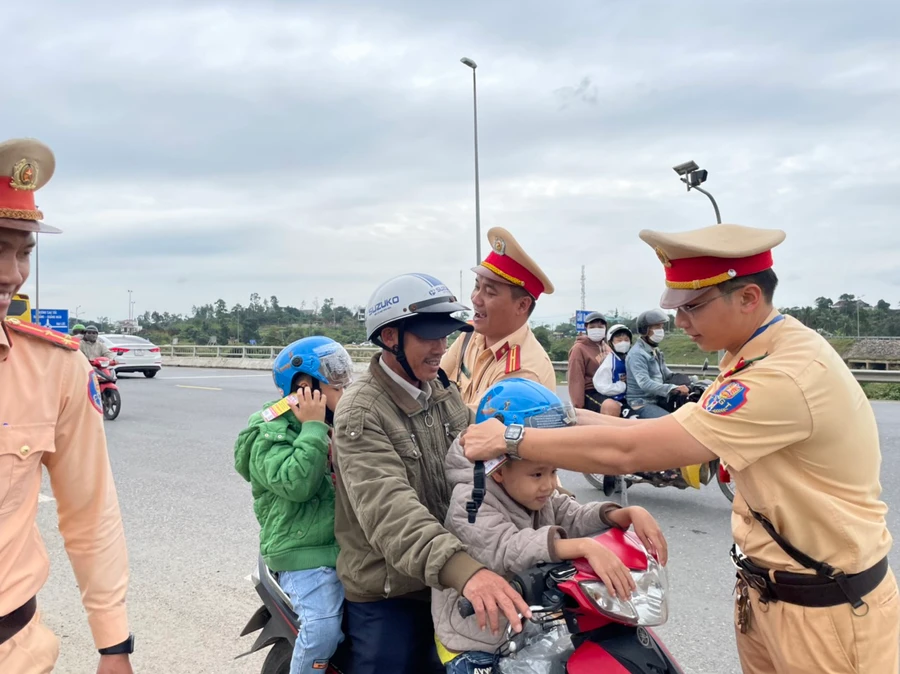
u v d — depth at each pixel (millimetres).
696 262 1907
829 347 1902
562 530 1860
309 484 2314
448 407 2262
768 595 1965
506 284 3168
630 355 6539
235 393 15953
